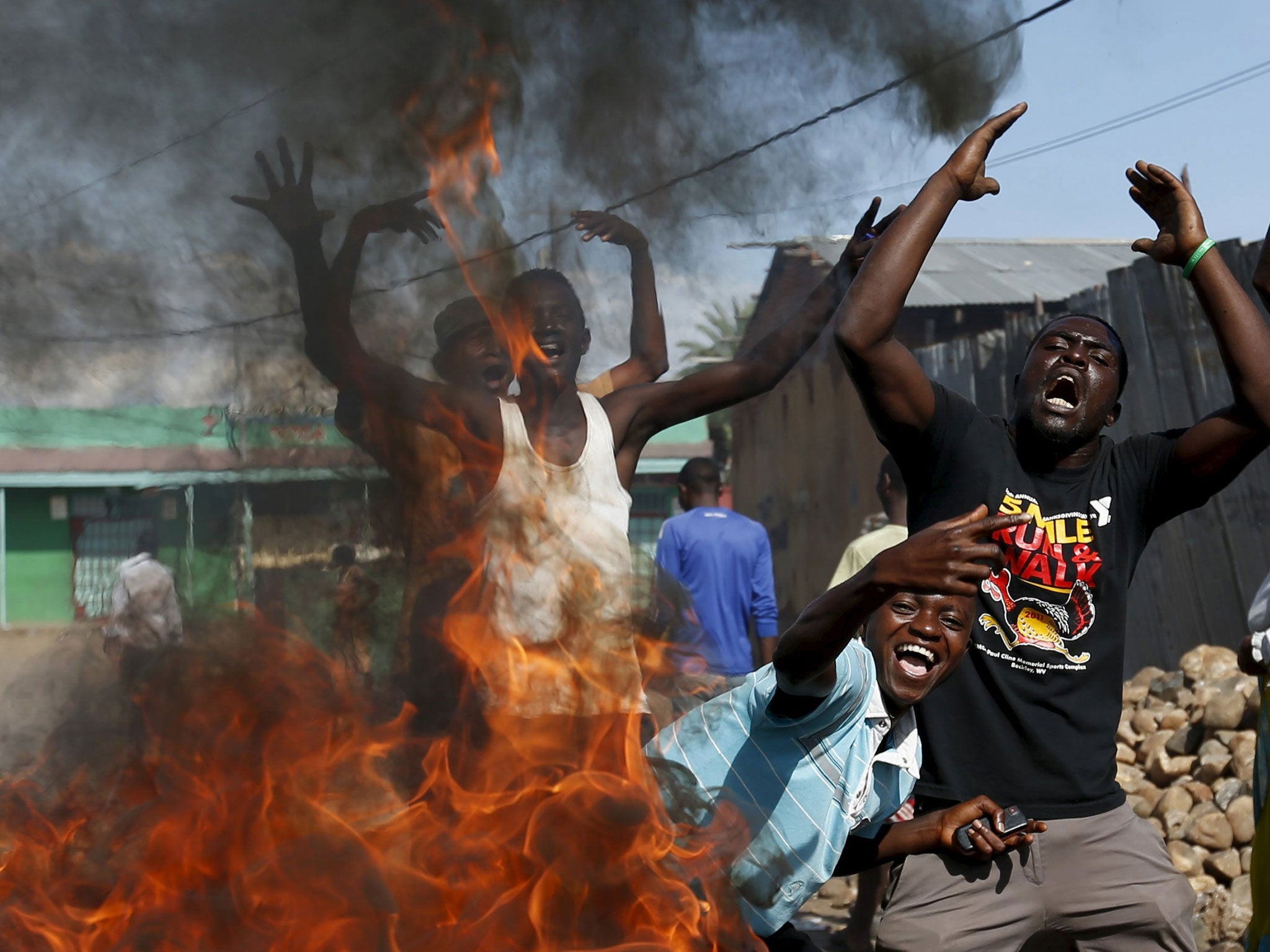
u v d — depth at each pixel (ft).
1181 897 7.94
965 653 7.72
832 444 31.91
